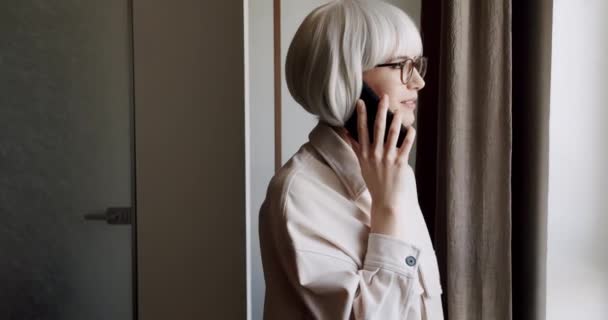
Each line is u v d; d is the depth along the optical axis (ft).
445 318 3.95
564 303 3.79
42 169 3.32
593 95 3.69
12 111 3.30
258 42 5.17
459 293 3.70
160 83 3.17
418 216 2.76
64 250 3.33
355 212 2.37
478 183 3.69
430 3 4.26
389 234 2.22
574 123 3.71
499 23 3.59
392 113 2.35
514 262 4.20
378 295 2.13
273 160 5.28
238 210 3.19
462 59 3.65
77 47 3.25
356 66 2.27
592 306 3.79
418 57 2.44
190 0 3.12
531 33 3.99
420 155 4.34
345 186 2.43
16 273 3.36
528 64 4.04
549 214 3.74
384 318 2.13
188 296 3.24
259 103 5.24
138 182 3.21
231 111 3.15
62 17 3.24
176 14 3.13
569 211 3.75
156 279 3.24
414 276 2.18
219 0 3.11
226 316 3.23
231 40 3.12
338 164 2.43
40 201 3.33
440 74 3.86
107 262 3.31
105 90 3.25
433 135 4.30
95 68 3.24
